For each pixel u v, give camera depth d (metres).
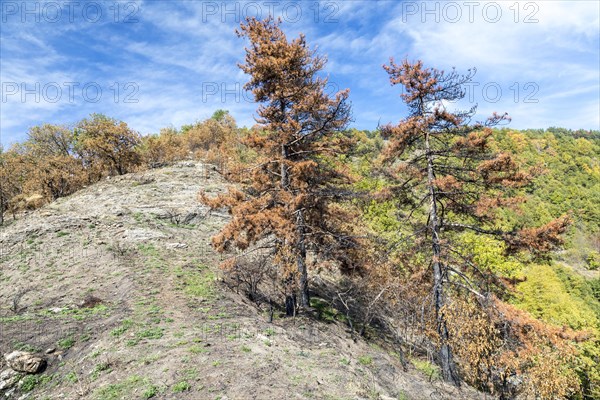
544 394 11.66
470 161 14.32
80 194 29.97
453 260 14.41
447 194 14.44
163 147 41.75
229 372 8.33
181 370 8.34
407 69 14.31
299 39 16.28
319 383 8.64
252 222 13.30
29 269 16.78
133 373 8.37
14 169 34.62
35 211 26.94
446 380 13.48
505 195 13.77
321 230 15.70
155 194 28.30
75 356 9.68
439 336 13.91
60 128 41.44
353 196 15.67
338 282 23.22
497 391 14.00
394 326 17.80
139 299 13.37
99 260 17.62
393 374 11.91
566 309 25.08
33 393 8.38
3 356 9.48
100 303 13.52
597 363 22.19
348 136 15.84
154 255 18.52
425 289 14.97
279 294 17.11
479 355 13.31
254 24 15.74
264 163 15.60
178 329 10.82
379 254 16.14
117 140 37.75
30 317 11.98
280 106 16.17
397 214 16.83
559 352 11.65
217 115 62.66
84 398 7.63
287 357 9.94
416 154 15.26
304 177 15.15
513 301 25.58
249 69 15.66
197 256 19.28
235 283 16.38
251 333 11.06
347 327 16.06
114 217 23.14
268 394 7.55
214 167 35.97
